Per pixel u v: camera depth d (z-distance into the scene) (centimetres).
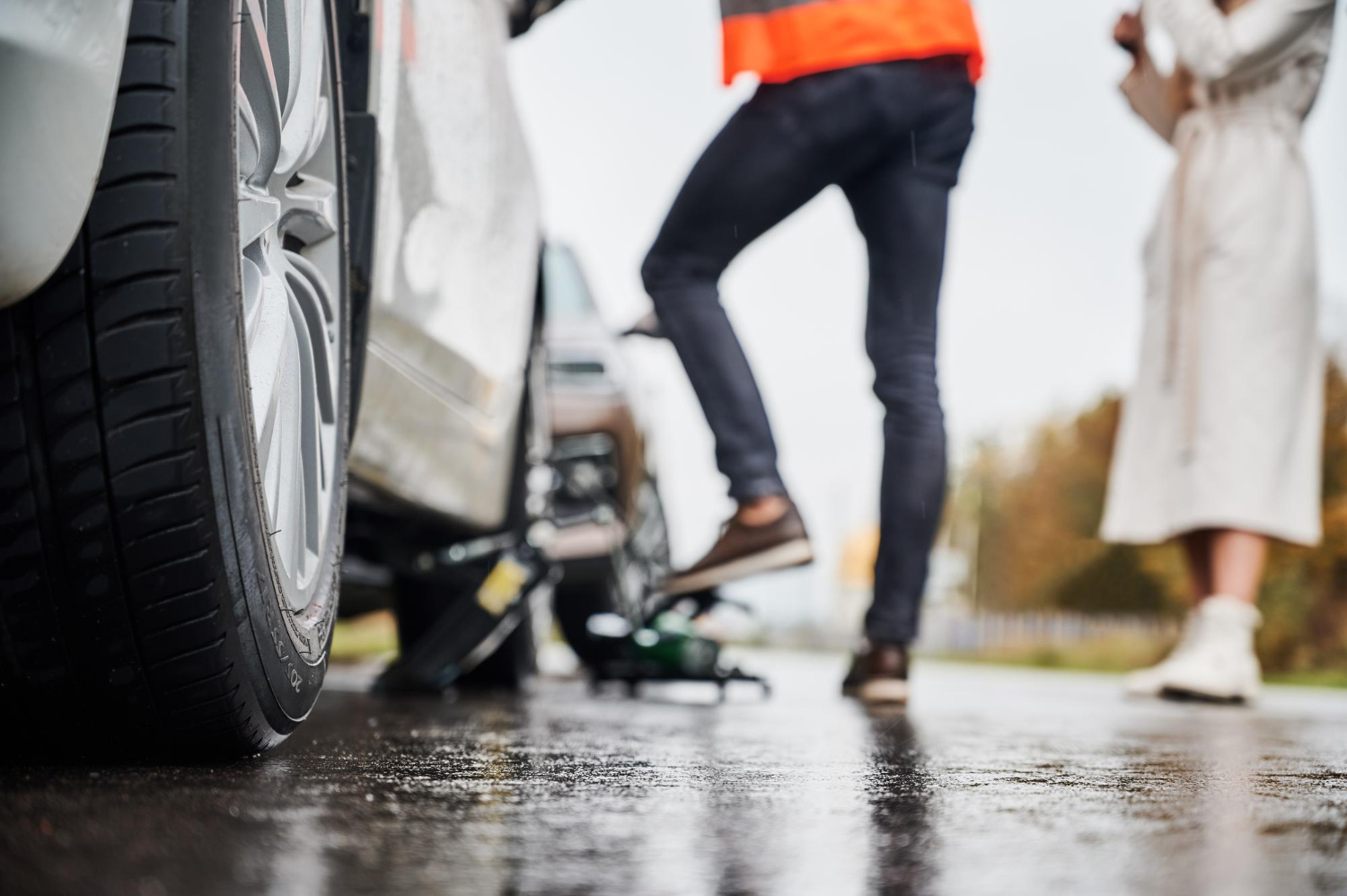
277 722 124
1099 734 202
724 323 260
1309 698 433
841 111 250
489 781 112
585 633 388
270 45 130
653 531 432
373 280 166
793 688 396
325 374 146
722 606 336
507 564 289
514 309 238
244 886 68
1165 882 76
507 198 230
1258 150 343
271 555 118
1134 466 359
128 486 106
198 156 108
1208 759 158
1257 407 336
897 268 266
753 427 259
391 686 286
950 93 257
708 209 257
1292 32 334
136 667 111
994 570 3634
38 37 95
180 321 107
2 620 108
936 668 1057
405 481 204
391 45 170
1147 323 360
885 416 272
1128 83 371
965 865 80
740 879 75
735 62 253
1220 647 336
